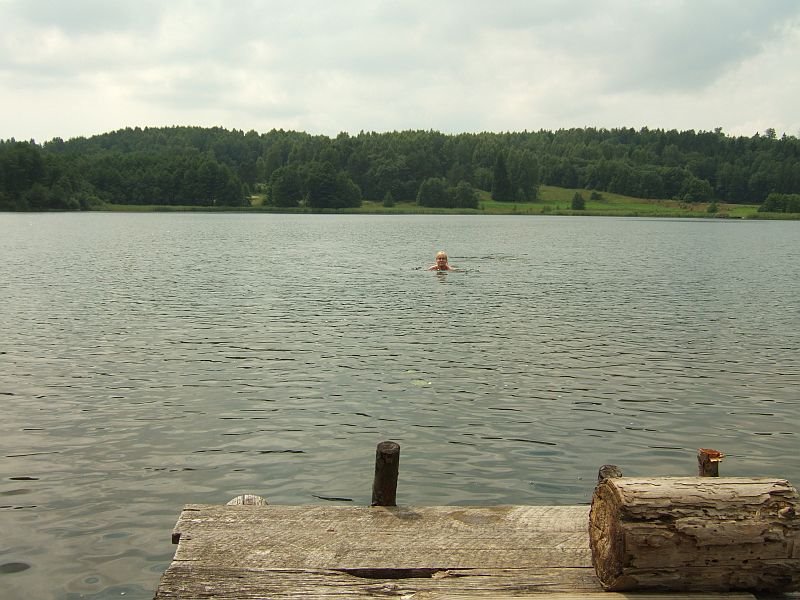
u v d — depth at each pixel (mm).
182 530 6934
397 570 6281
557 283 36656
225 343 20281
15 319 24047
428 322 24031
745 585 5863
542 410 14336
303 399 14844
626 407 14633
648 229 122688
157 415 13695
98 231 92188
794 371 17875
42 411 13852
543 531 7059
